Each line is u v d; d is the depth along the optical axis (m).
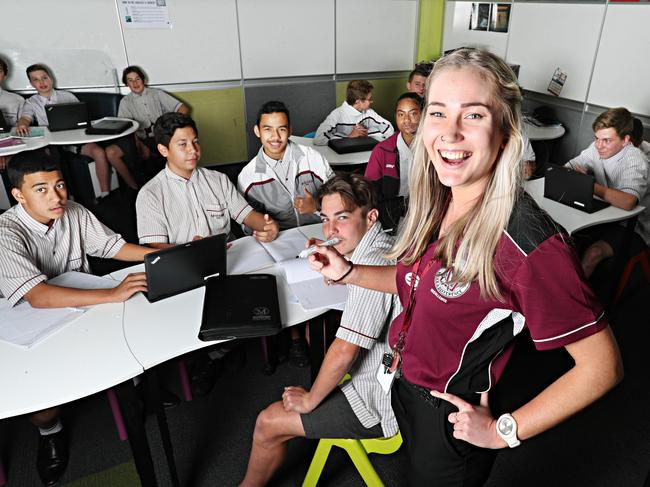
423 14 5.55
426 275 1.00
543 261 0.81
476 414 0.96
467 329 0.95
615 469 1.93
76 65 4.54
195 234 2.33
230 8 4.81
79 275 1.88
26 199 1.75
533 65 4.49
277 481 1.87
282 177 2.60
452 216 0.99
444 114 0.82
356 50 5.47
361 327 1.38
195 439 2.06
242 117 5.26
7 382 1.35
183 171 2.26
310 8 5.09
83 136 3.95
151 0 4.51
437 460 1.09
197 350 1.52
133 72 4.51
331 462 1.95
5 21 4.23
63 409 2.16
